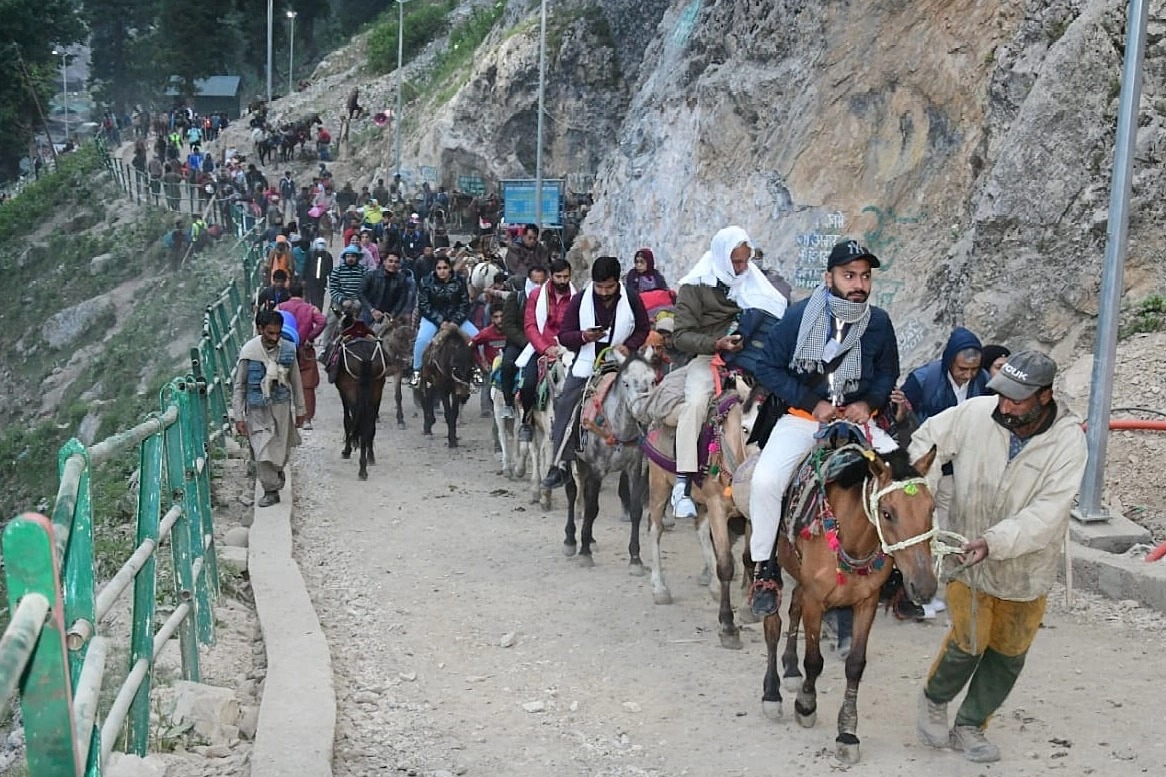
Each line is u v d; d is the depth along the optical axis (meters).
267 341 12.80
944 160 19.05
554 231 34.69
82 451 4.89
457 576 10.96
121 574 5.91
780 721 7.56
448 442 17.22
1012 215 15.48
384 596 10.35
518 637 9.30
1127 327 14.07
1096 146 15.02
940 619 9.48
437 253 23.70
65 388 41.75
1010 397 6.37
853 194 20.25
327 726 7.07
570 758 7.09
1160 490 11.66
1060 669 8.38
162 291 41.16
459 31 68.06
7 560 3.58
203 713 7.31
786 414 7.50
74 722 3.73
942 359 9.43
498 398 15.15
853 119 20.47
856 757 6.91
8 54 71.81
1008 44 17.61
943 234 18.47
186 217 47.06
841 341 7.14
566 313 11.32
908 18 20.03
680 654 8.87
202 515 9.80
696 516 10.22
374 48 73.44
